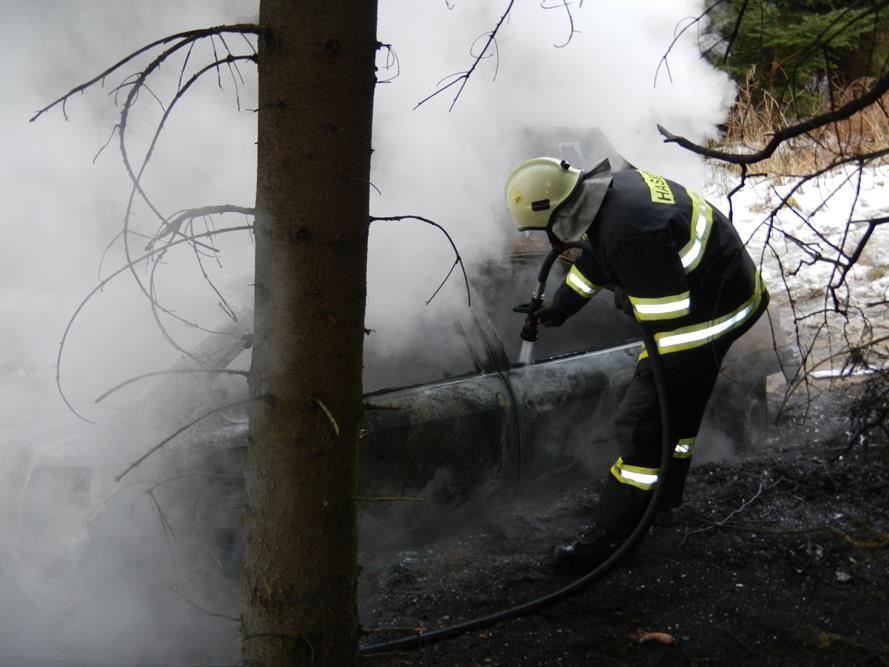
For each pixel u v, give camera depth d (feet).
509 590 10.06
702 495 12.25
